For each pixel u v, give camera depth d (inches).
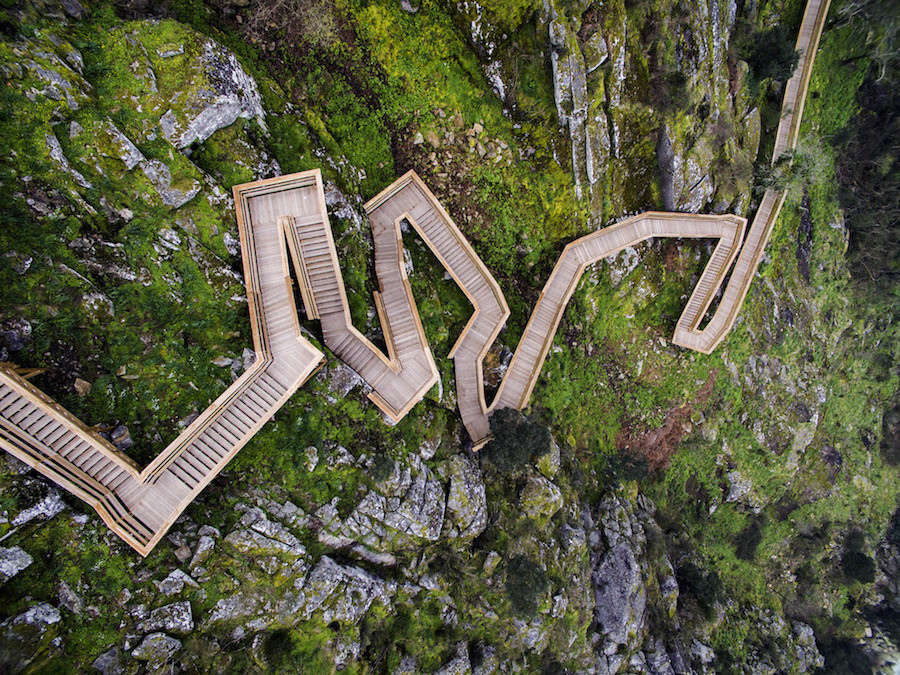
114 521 616.4
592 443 1279.5
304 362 751.1
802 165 1330.0
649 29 1021.8
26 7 619.2
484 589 924.0
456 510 900.6
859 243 1640.0
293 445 751.1
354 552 790.5
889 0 1317.7
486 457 993.5
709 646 1300.4
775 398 1507.1
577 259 1131.3
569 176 1075.3
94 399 642.2
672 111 1075.9
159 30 701.9
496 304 1058.1
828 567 1707.7
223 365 724.0
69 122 633.6
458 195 1036.5
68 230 630.5
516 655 941.8
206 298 719.1
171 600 629.9
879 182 1587.1
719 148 1178.0
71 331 632.4
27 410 595.8
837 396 1715.1
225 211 745.6
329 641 714.2
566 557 1064.2
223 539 680.4
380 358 868.6
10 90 594.2
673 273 1261.1
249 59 834.8
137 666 590.6
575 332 1226.0
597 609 1109.7
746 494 1518.2
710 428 1425.9
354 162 941.2
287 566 703.1
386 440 862.5
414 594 840.9
